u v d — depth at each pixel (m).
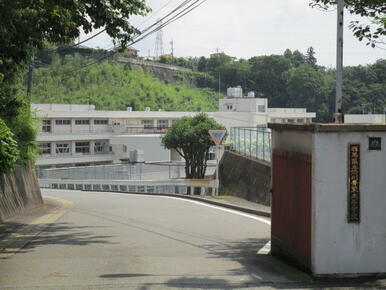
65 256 8.33
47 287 6.27
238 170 28.59
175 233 11.22
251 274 7.00
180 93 123.69
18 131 18.67
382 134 6.63
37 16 10.37
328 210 6.61
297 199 7.31
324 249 6.62
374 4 9.24
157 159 65.12
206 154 40.34
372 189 6.65
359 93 81.94
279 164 8.15
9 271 7.16
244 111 82.50
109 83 109.62
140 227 12.30
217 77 141.12
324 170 6.59
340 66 8.96
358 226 6.64
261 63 129.62
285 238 7.87
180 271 7.19
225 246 9.46
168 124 77.25
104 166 45.16
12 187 16.47
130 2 11.91
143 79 121.00
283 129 7.71
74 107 72.06
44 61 98.50
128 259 8.08
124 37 12.20
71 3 10.95
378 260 6.68
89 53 95.62
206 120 40.44
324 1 9.74
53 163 63.56
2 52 11.26
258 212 15.55
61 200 23.41
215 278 6.75
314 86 109.19
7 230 11.66
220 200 20.06
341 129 6.55
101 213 15.98
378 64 89.75
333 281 6.54
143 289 6.18
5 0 9.69
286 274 6.98
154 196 25.84
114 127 70.81
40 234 11.06
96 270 7.24
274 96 125.19
